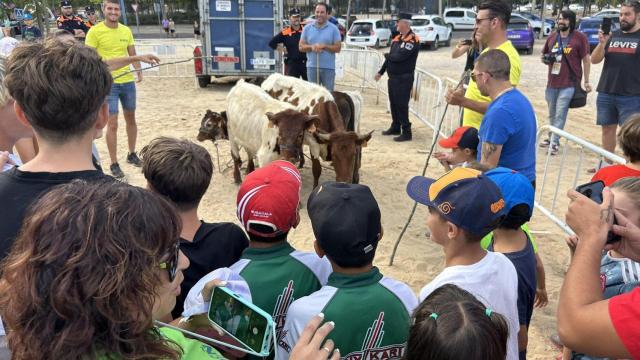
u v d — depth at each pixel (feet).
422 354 4.72
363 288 6.48
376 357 6.44
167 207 4.14
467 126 14.39
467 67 24.31
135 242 3.67
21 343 3.55
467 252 7.42
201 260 7.89
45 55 5.34
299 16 34.78
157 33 121.19
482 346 4.53
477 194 7.11
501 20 14.47
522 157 12.26
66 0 39.81
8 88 5.42
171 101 39.75
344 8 138.31
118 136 29.60
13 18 71.41
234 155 22.33
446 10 109.70
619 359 5.09
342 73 48.19
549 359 11.93
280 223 7.17
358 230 6.37
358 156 20.31
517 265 8.41
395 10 121.29
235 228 8.47
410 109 34.06
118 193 3.89
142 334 3.73
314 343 4.93
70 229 3.58
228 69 44.11
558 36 25.48
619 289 7.48
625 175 9.55
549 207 20.84
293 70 35.47
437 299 4.99
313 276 7.32
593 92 43.32
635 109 22.38
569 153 27.63
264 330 4.90
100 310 3.47
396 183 23.26
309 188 22.66
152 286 3.77
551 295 14.47
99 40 21.98
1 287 3.65
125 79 22.30
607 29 23.53
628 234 5.66
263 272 7.09
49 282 3.44
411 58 28.37
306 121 18.08
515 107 11.75
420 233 18.44
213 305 5.37
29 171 5.42
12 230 5.11
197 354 4.58
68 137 5.53
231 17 42.86
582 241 5.59
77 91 5.32
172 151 7.93
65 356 3.43
